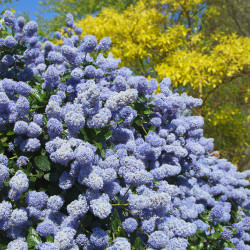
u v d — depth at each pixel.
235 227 1.98
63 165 1.38
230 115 6.01
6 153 1.57
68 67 2.08
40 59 2.21
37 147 1.45
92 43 1.86
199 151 1.96
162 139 1.87
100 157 1.47
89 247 1.27
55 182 1.46
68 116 1.31
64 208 1.43
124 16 5.36
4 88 1.60
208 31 7.45
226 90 6.60
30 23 2.06
